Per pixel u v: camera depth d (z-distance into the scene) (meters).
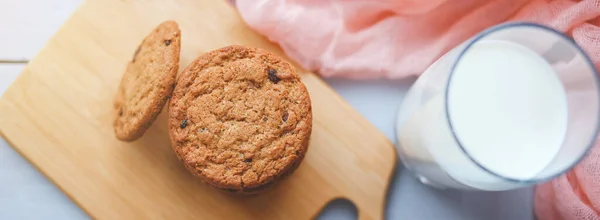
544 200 0.47
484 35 0.40
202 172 0.43
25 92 0.46
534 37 0.40
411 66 0.47
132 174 0.45
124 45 0.46
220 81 0.43
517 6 0.46
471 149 0.41
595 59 0.45
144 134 0.46
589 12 0.45
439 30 0.47
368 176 0.46
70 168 0.45
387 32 0.47
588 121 0.40
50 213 0.47
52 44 0.46
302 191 0.45
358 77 0.48
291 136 0.43
